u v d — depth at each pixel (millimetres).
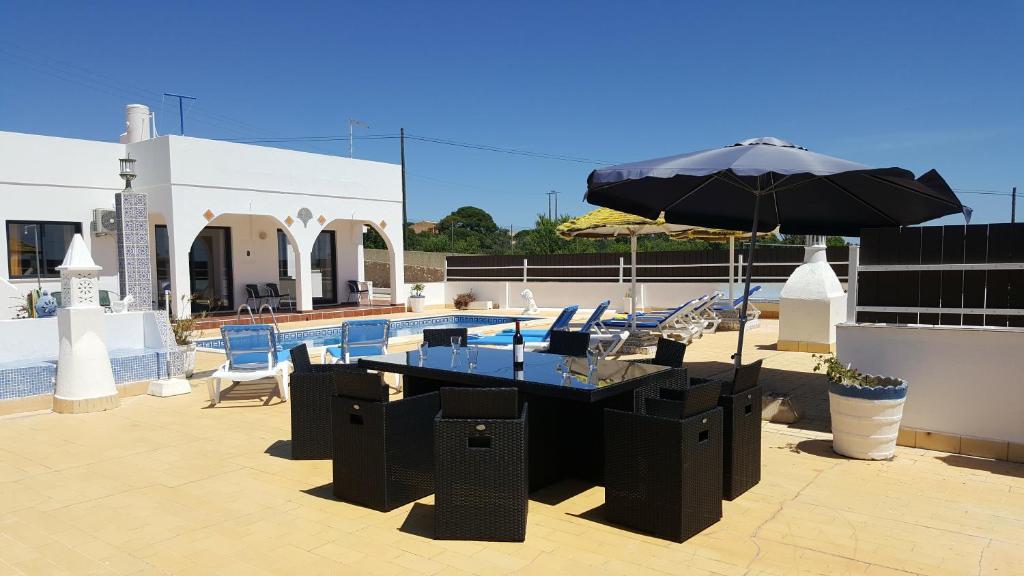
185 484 4957
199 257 17688
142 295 9539
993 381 5422
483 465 3881
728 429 4543
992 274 5492
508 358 5836
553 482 5008
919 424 5785
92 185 15102
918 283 5809
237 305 18172
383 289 26719
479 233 66438
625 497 4094
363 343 8648
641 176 5773
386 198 19906
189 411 7398
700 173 5512
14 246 13984
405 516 4316
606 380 4676
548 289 21828
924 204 7156
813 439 6086
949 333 5594
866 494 4660
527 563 3613
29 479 5082
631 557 3682
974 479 4953
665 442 3885
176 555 3744
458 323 18391
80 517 4316
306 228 17672
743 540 3900
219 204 15656
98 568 3594
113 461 5539
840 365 5762
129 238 9344
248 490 4816
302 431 5551
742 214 9164
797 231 9070
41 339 8656
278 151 16922
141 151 15453
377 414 4367
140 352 8648
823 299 11148
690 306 12555
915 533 3988
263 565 3611
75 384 7301
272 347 7938
